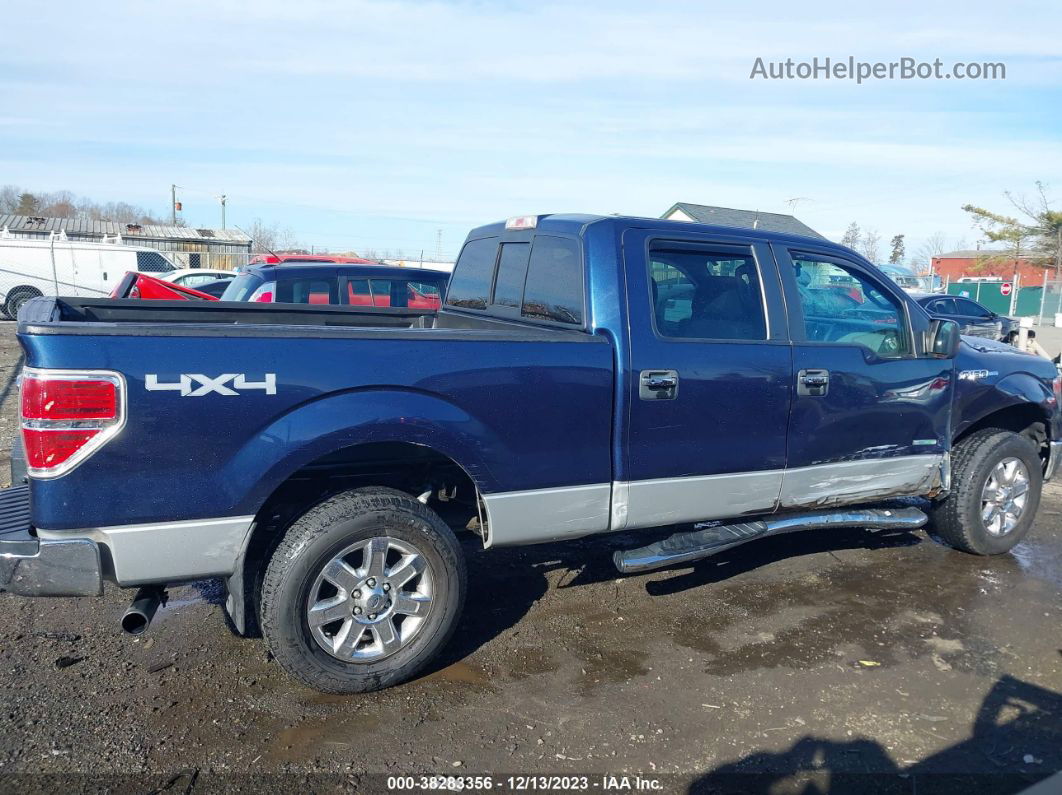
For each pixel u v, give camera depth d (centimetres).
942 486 493
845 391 439
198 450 307
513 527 370
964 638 411
